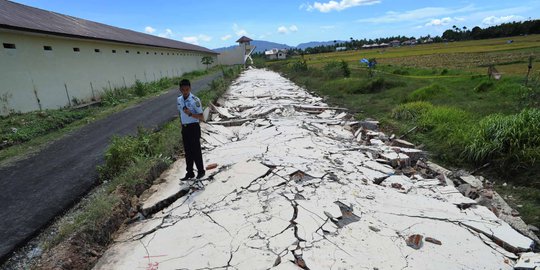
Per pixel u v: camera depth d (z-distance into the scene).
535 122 5.44
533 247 3.27
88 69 13.60
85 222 3.55
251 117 9.95
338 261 3.01
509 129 5.41
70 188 4.74
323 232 3.49
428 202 4.21
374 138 7.30
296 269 2.91
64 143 7.18
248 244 3.31
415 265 2.96
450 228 3.58
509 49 37.69
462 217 3.82
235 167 5.37
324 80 18.61
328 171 5.20
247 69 40.56
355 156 6.01
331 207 4.01
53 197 4.47
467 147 5.73
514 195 4.55
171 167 5.56
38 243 3.52
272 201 4.20
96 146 6.82
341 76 19.17
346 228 3.57
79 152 6.45
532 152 4.98
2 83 9.14
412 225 3.64
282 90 16.19
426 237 3.39
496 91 10.91
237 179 4.90
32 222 3.83
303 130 7.94
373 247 3.23
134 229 3.77
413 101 10.64
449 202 4.23
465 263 3.00
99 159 5.95
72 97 12.40
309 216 3.81
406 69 21.69
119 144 5.49
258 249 3.22
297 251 3.17
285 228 3.57
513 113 7.65
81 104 12.80
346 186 4.65
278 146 6.66
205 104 10.43
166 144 6.19
